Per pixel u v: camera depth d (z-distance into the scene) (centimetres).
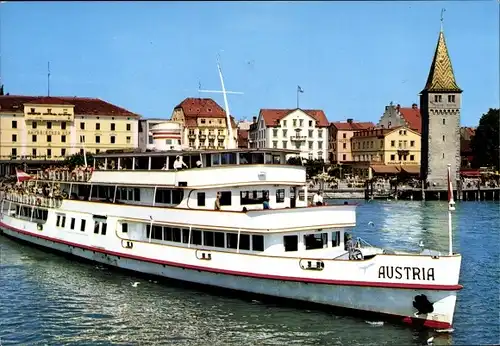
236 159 3125
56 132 10769
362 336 2361
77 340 2402
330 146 15288
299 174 3138
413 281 2431
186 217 3095
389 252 2930
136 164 3591
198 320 2602
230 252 2867
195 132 13250
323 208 2895
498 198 11425
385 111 15050
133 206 3416
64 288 3209
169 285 3203
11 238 4956
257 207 3088
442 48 12219
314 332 2414
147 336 2430
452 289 2369
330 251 2958
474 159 14150
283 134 13888
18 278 3456
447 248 4769
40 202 4400
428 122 12025
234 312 2692
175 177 3181
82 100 11625
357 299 2556
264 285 2791
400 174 13412
